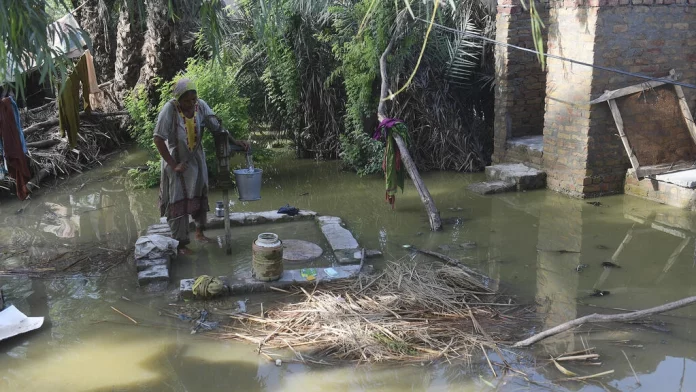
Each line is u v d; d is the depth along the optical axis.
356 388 4.19
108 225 7.82
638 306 5.30
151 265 6.14
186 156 6.34
